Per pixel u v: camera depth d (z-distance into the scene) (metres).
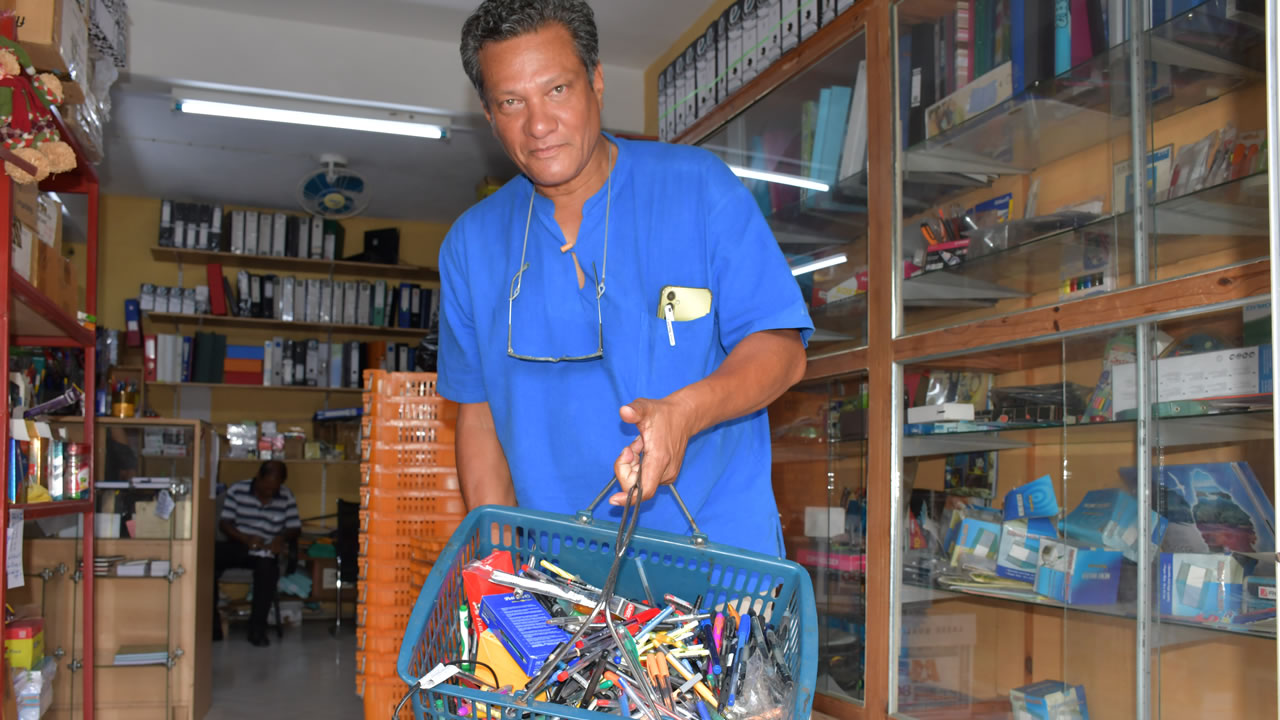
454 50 4.90
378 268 7.23
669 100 4.37
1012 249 2.38
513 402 1.33
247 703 4.27
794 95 3.41
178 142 5.76
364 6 4.50
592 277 1.29
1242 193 1.83
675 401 0.93
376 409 3.14
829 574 3.04
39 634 2.77
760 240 1.24
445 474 3.14
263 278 6.95
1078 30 2.27
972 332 2.43
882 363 2.79
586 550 1.09
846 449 3.00
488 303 1.40
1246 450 1.80
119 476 3.96
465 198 6.88
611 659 0.86
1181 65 2.01
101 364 5.64
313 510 7.20
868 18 2.91
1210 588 1.85
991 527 2.45
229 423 6.99
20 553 2.22
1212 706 1.87
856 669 2.84
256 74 4.60
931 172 2.75
